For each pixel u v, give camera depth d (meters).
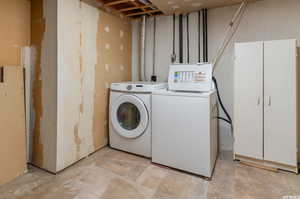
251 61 2.09
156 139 2.16
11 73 1.83
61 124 1.96
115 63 2.79
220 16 2.52
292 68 1.90
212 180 1.85
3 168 1.76
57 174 1.94
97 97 2.47
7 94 1.80
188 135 1.94
